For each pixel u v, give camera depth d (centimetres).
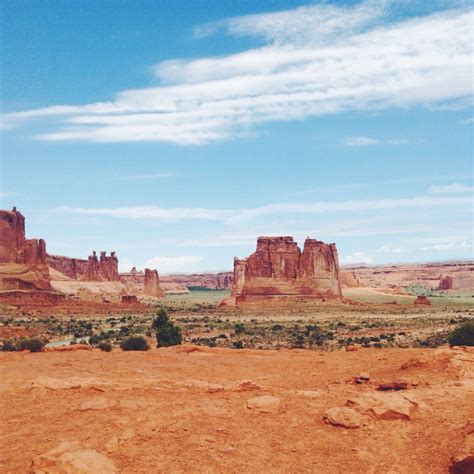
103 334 10731
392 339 9544
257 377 3023
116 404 2133
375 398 2012
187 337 11031
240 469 1616
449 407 2019
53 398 2316
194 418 1955
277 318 16862
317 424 1925
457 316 15638
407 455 1727
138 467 1592
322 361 3597
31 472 1524
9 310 16188
